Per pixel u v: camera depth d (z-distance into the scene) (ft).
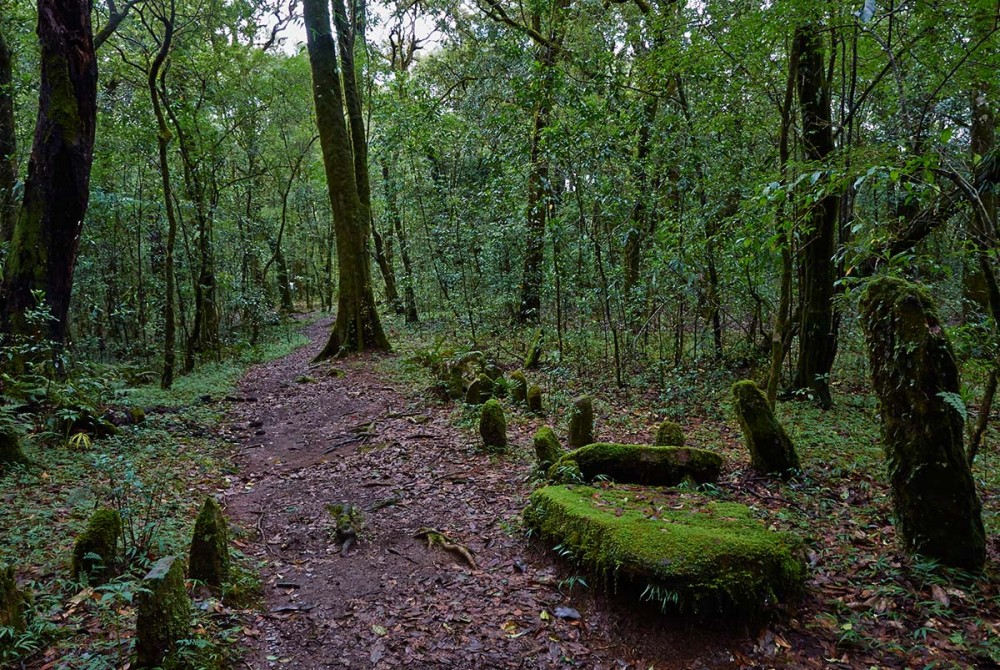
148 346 54.44
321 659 12.41
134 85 48.03
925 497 13.44
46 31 27.32
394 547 17.57
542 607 13.83
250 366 52.70
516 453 24.49
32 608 12.17
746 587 11.93
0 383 25.39
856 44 25.99
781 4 21.81
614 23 38.99
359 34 59.00
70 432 25.30
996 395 27.61
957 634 11.31
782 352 22.65
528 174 39.45
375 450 26.94
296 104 69.56
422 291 70.64
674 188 32.78
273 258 71.46
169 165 52.70
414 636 13.05
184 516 19.40
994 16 19.07
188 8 47.01
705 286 33.24
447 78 68.95
